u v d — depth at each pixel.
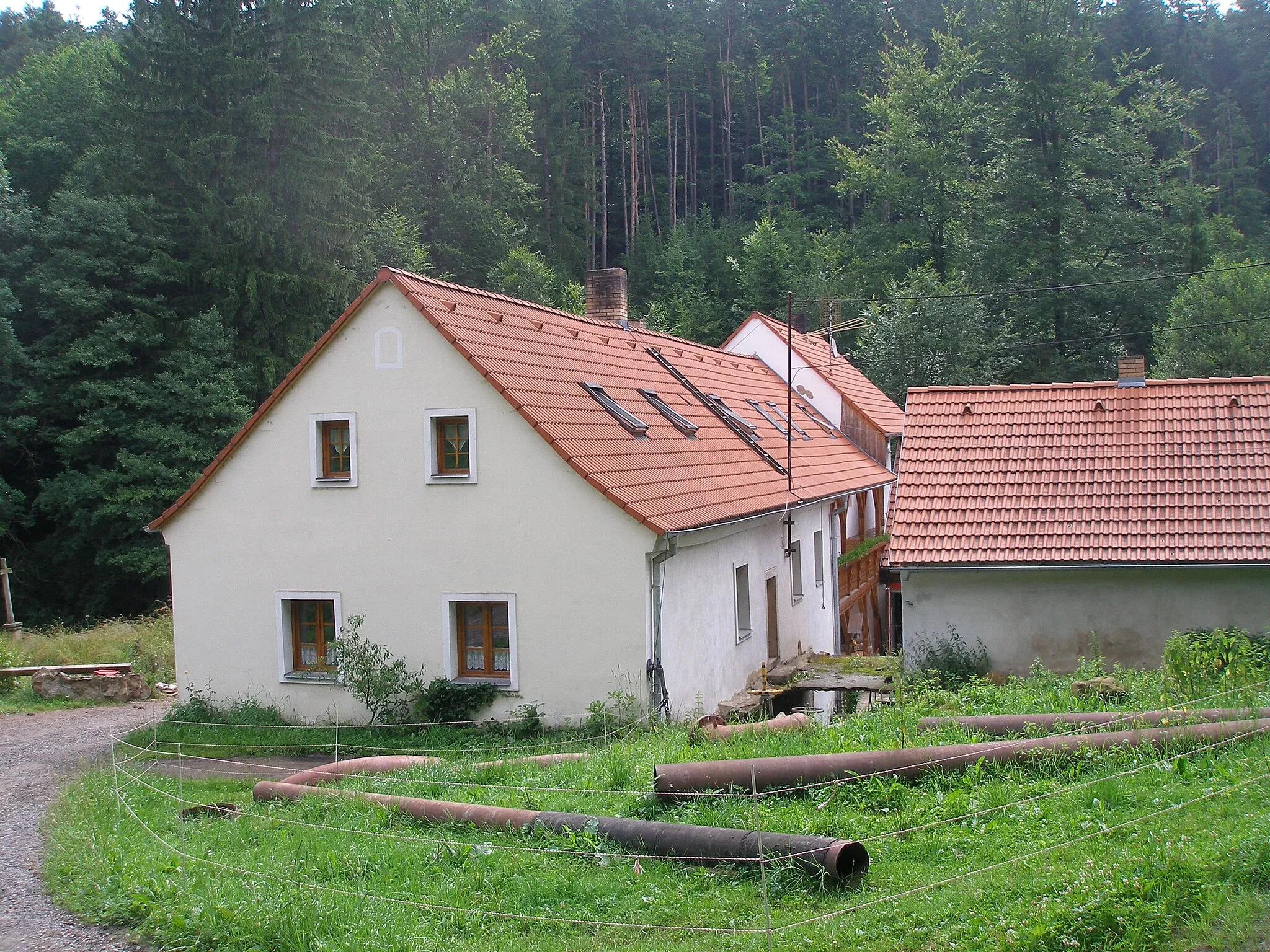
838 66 74.75
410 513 16.58
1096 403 19.33
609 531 15.41
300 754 15.43
